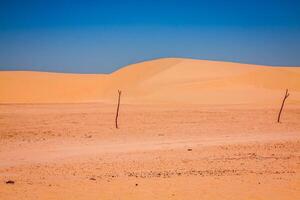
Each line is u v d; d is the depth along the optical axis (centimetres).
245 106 4512
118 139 2270
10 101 6575
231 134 2523
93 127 2748
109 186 1156
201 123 3050
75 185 1165
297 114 3769
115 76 9719
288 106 4581
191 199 1031
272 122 3209
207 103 5094
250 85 7338
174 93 6462
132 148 1917
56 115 3366
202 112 3700
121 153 1761
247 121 3228
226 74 9150
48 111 3700
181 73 9181
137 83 8800
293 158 1659
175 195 1066
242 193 1095
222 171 1382
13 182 1191
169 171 1377
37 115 3353
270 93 6284
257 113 3738
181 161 1565
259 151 1828
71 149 1898
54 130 2592
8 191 1091
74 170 1399
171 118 3288
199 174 1330
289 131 2730
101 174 1329
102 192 1089
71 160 1594
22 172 1367
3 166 1480
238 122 3156
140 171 1377
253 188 1151
